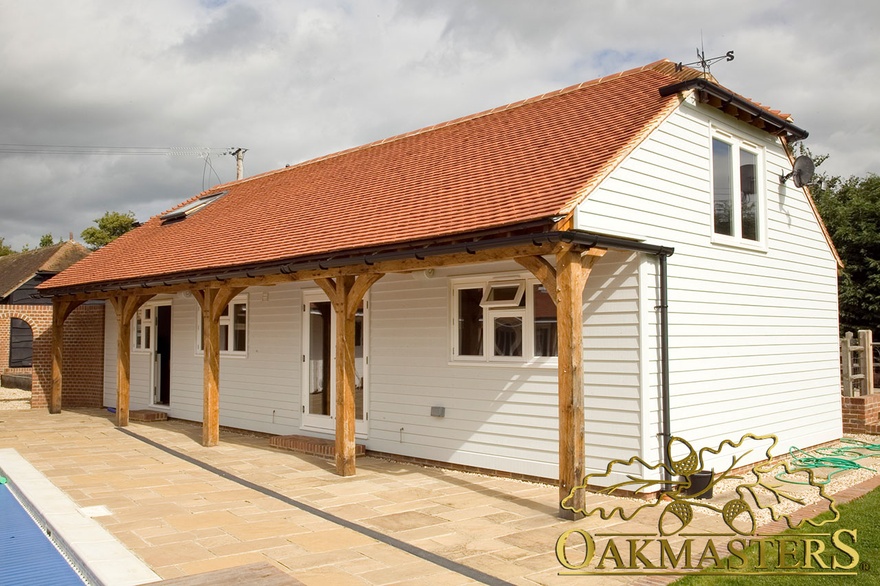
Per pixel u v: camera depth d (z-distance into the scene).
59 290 16.50
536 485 8.98
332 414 12.33
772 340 10.84
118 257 17.00
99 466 10.31
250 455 11.35
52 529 6.86
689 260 9.23
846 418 13.25
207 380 12.23
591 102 11.16
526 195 8.03
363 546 6.27
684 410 8.85
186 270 12.27
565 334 7.09
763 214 10.88
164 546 6.23
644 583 5.25
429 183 10.70
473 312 10.14
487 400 9.78
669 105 9.06
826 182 23.80
